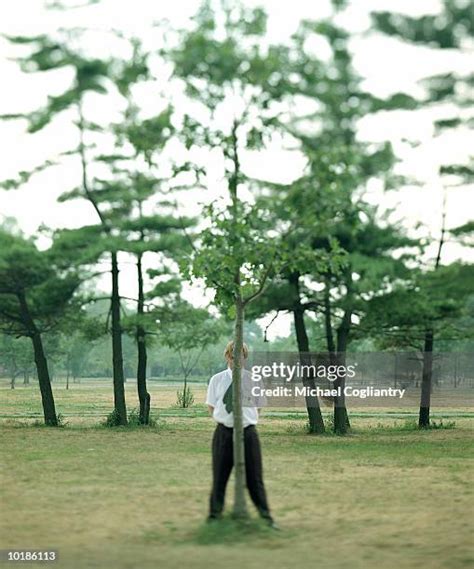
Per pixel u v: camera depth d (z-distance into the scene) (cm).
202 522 1187
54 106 1659
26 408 5294
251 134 1128
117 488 1555
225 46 1072
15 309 3684
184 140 1144
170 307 3653
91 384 11650
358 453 2405
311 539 1072
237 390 1138
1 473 1802
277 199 1159
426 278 3055
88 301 3659
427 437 3142
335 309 3456
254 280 1231
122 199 3350
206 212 1171
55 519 1210
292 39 1054
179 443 2686
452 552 993
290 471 1889
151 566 914
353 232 1220
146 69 1110
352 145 1098
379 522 1201
